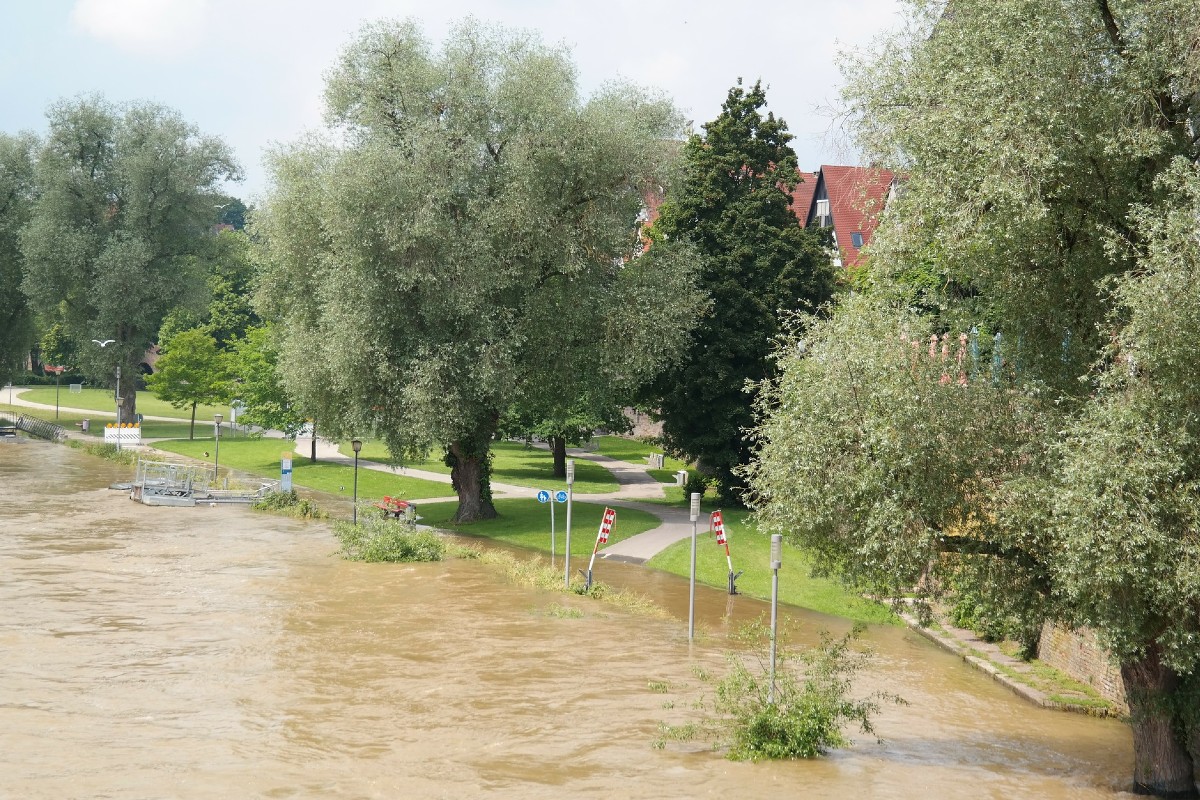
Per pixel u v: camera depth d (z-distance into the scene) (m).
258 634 23.69
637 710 18.50
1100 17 15.13
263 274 46.44
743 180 44.12
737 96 44.09
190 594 27.89
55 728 16.91
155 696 18.88
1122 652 13.48
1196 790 14.62
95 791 14.21
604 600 28.58
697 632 25.22
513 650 22.81
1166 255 13.04
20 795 13.97
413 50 38.59
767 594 30.72
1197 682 14.27
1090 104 14.85
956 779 15.29
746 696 18.03
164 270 76.50
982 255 16.06
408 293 38.53
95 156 76.81
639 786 14.76
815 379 15.95
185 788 14.41
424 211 35.62
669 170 39.38
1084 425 13.61
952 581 15.84
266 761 15.59
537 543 38.00
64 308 79.38
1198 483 12.84
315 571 31.67
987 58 15.46
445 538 38.62
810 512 15.45
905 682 21.61
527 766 15.56
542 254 38.47
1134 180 15.17
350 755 15.95
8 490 49.78
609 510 29.56
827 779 15.15
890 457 14.71
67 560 32.28
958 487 14.87
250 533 39.03
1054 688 20.62
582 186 38.88
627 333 38.94
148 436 79.81
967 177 15.14
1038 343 16.20
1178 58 14.34
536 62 38.47
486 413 41.66
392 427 39.09
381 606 27.02
